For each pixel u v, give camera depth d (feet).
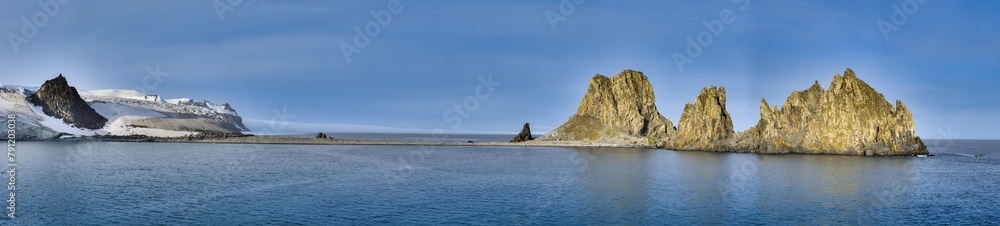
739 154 627.46
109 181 333.42
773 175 383.24
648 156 598.75
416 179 356.38
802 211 242.58
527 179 358.64
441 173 399.65
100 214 229.25
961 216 233.55
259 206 248.73
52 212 232.12
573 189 309.01
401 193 289.74
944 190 308.81
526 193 291.79
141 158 522.88
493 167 454.81
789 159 536.01
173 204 253.24
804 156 578.25
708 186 321.32
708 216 230.68
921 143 603.26
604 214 233.96
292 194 284.82
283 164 477.36
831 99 604.90
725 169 431.02
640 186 321.73
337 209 241.76
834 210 245.24
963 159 576.61
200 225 209.46
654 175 385.09
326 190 300.20
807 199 274.57
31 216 223.51
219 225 209.56
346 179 354.33
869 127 584.81
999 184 339.36
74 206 246.27
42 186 307.78
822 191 301.43
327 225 210.18
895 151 579.07
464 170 425.69
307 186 317.63
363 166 460.96
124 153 589.32
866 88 598.34
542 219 223.10
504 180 352.28
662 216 230.27
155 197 272.92
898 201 270.05
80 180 336.70
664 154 634.84
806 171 412.16
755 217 229.25
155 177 358.64
